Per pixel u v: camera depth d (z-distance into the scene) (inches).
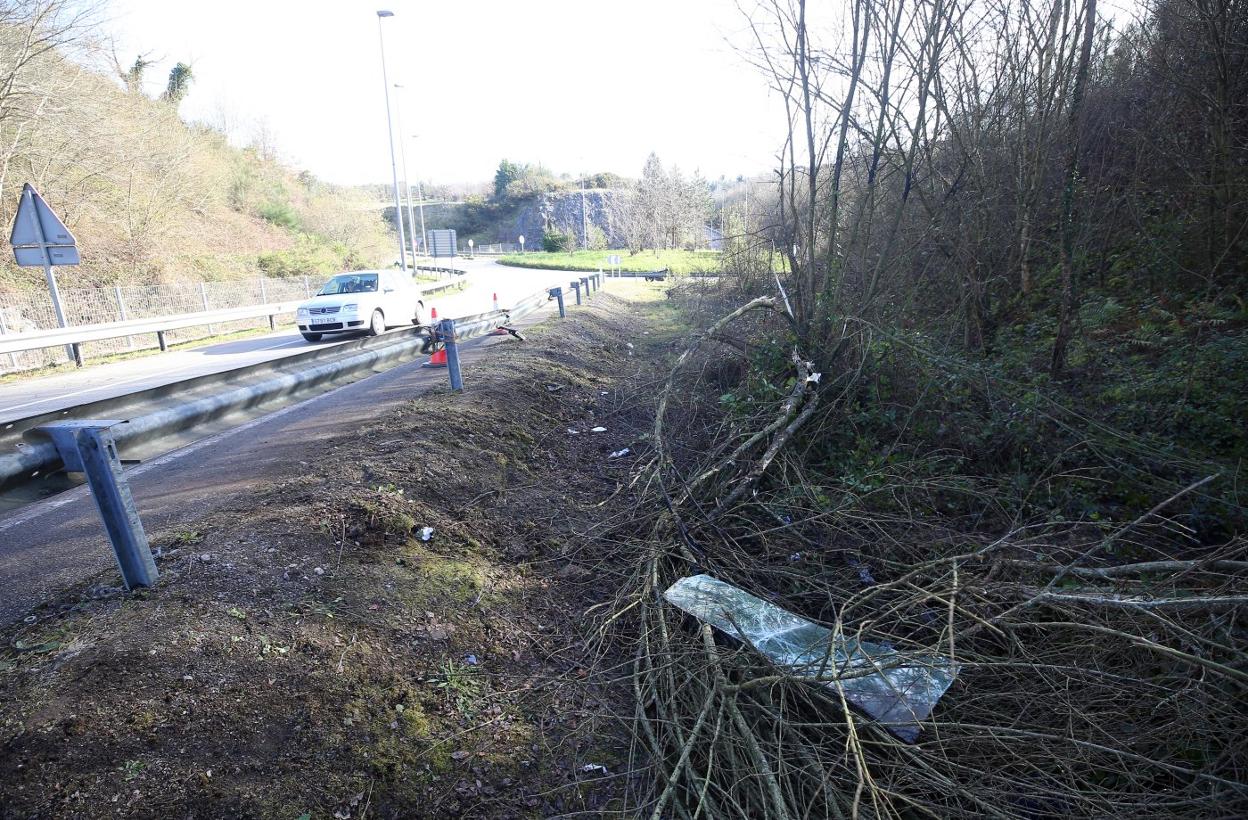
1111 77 370.6
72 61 765.3
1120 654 133.9
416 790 107.7
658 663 141.0
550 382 349.1
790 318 295.6
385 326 615.5
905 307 299.1
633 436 296.7
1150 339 272.8
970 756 118.5
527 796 112.8
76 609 123.5
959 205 305.0
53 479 126.7
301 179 1931.6
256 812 95.0
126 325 557.3
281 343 607.2
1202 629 125.4
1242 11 287.9
